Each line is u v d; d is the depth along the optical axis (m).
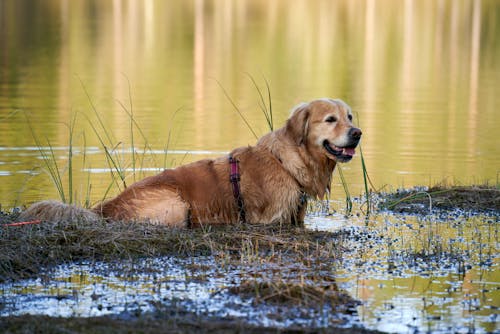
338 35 46.34
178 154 16.42
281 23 53.28
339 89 26.98
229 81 28.97
